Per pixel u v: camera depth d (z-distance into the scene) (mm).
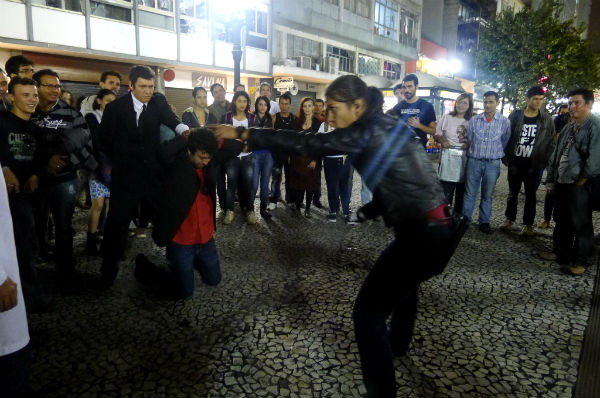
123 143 3285
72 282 3473
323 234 5172
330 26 20844
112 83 4555
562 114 7242
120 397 2129
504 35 17125
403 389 2240
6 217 1430
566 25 17203
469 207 5473
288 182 6902
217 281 3412
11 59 4082
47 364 2395
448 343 2703
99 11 13008
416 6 27922
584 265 3932
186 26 15484
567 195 3986
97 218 4172
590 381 2309
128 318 2951
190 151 2863
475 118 5289
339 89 1854
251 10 17453
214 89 6609
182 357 2486
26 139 3012
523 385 2289
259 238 4953
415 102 5340
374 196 2002
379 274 1927
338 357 2516
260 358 2492
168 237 2953
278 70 18531
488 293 3482
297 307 3166
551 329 2895
